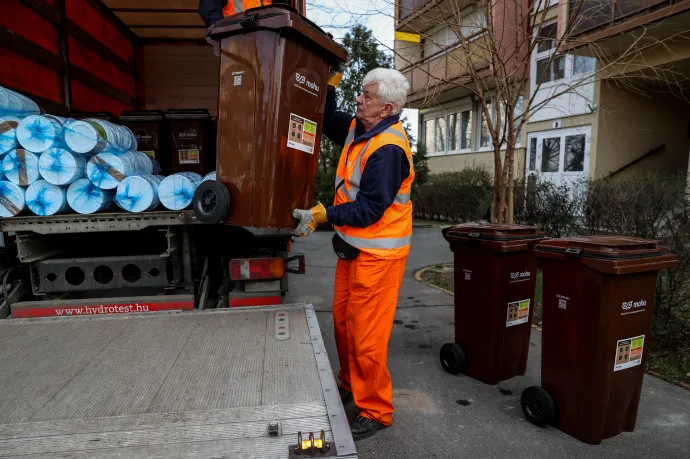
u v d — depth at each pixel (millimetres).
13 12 3656
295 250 10125
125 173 2949
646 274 2623
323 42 2545
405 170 2568
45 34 4152
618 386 2693
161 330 2375
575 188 7262
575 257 2600
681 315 4316
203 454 1358
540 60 12750
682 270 4199
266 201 2441
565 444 2764
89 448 1377
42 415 1536
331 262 8695
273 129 2406
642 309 2652
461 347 3707
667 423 2988
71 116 4352
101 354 2055
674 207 4820
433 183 16078
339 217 2434
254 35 2416
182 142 4352
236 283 3535
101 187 2926
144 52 6461
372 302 2598
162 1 5328
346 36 6707
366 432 2754
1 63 3510
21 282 3279
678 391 3438
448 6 6051
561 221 7004
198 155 4367
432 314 5379
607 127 11156
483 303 3471
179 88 6547
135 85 6402
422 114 20922
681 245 4359
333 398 1665
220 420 1520
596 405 2668
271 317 2600
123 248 3602
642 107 11422
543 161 12984
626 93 11211
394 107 2566
